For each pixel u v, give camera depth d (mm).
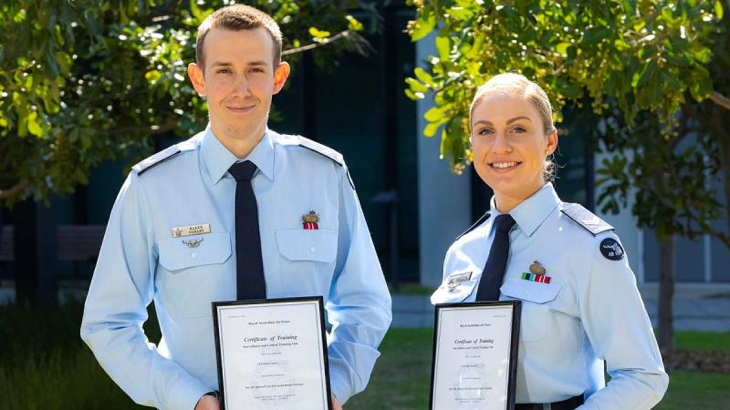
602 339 2477
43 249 8766
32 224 8703
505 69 3857
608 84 3818
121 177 12578
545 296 2490
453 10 3850
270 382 2469
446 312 2502
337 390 2609
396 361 7727
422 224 11805
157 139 11914
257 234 2600
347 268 2775
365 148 12242
